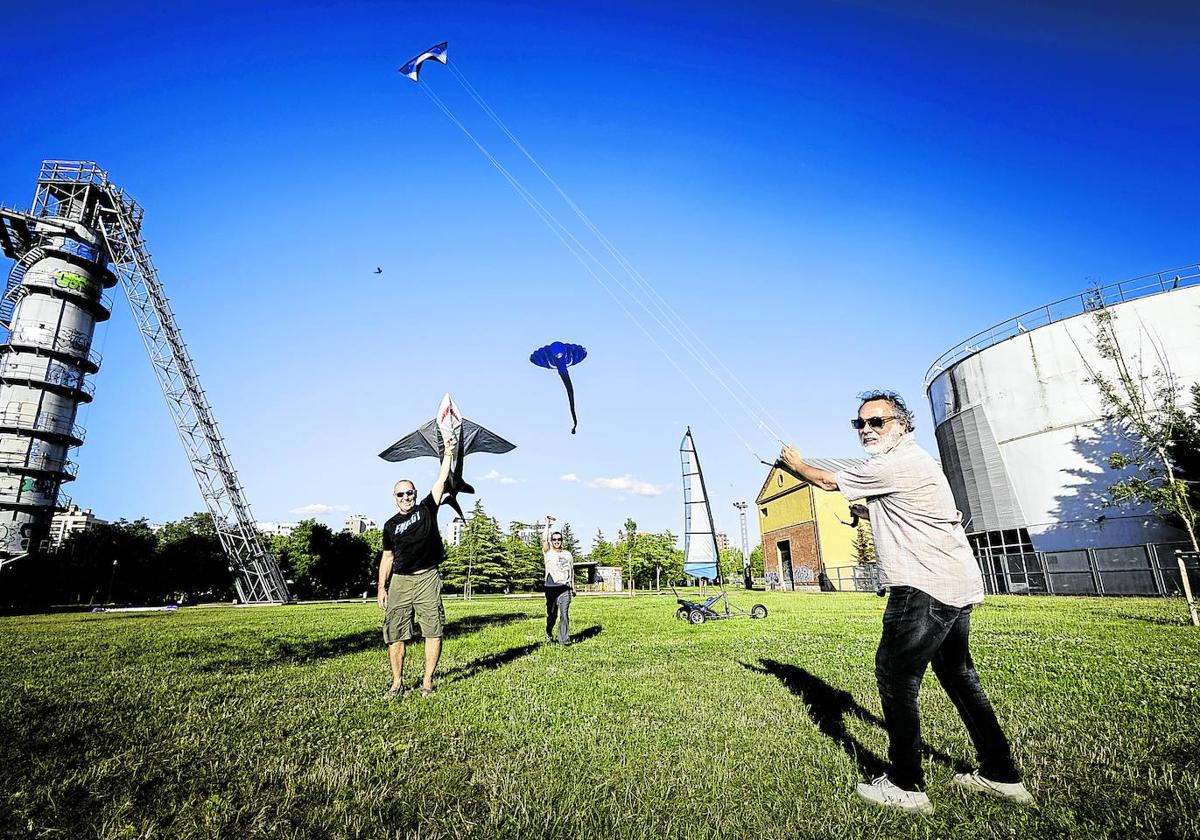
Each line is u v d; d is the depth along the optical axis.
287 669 6.58
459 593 69.38
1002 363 28.06
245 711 4.50
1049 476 25.92
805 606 18.94
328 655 7.86
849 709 4.42
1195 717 3.88
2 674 6.30
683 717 4.24
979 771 2.92
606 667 6.46
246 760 3.38
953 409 30.78
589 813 2.64
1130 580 22.44
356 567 62.81
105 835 2.46
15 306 40.53
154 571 50.72
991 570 28.06
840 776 3.08
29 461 38.91
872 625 11.01
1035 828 2.47
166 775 3.15
